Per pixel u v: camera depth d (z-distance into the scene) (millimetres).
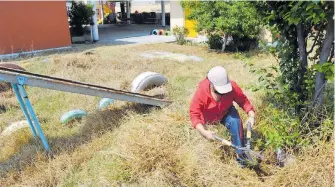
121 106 4996
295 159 3039
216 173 3115
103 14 29984
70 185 3328
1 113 5633
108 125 4469
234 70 7273
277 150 3205
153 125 3916
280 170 3025
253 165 3178
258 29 10398
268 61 7902
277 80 3576
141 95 4547
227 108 3287
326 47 2898
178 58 9750
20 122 4805
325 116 3170
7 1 11594
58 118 5102
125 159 3436
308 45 3623
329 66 2705
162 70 7680
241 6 10070
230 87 3010
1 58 11258
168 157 3309
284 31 3281
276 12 3070
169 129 3779
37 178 3424
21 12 11969
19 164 3766
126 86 6176
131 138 3670
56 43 13000
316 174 2828
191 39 14719
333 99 3416
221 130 3412
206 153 3295
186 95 5531
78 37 15859
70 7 15867
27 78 3650
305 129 3188
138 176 3242
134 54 10672
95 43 15109
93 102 5594
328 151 2889
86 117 4891
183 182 3121
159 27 23297
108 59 9172
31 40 12352
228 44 11789
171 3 15992
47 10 12602
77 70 7977
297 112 3412
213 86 3037
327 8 2551
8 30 11727
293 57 3416
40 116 5219
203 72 7434
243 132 3457
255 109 3955
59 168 3551
